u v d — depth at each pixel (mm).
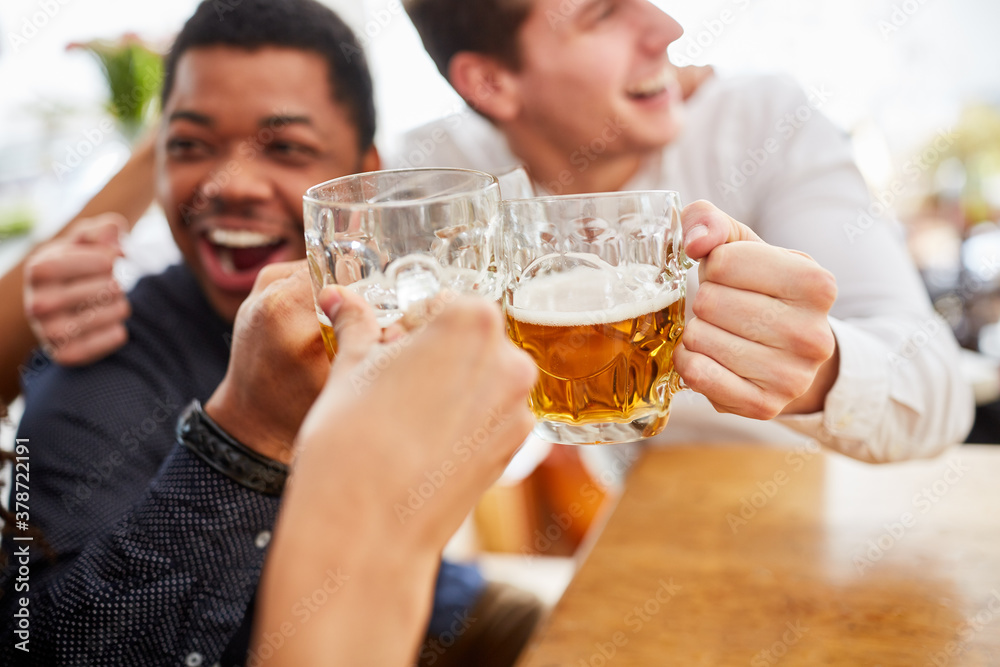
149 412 1077
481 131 1650
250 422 698
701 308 629
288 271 674
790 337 609
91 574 707
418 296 495
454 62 1385
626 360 578
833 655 672
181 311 1154
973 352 2596
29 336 1229
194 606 704
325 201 532
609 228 576
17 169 1948
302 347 627
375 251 498
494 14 1287
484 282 521
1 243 1912
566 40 1281
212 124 1035
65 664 684
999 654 651
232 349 665
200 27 1008
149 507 709
